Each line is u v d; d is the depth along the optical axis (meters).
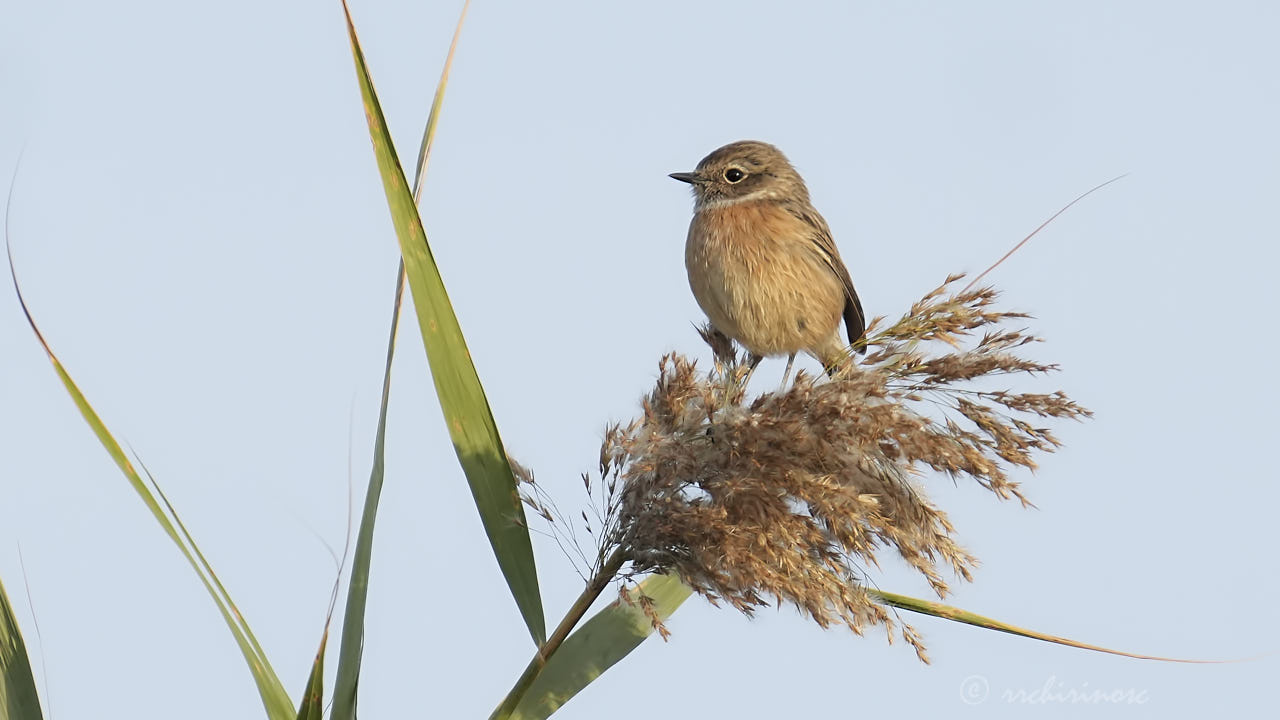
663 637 6.96
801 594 6.60
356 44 6.89
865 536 6.73
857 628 6.66
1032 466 6.84
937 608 7.77
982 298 7.34
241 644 7.08
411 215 7.06
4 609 7.00
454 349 7.20
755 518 6.73
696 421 7.12
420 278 7.12
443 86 7.23
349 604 6.81
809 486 6.76
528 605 7.30
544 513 7.27
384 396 6.95
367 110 6.97
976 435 6.92
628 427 7.15
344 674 6.75
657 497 7.01
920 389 7.20
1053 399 6.91
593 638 8.17
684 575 6.91
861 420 6.73
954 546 6.91
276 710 7.03
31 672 7.01
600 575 7.25
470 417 7.24
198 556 7.05
